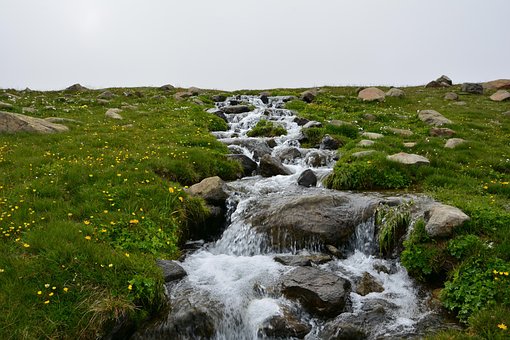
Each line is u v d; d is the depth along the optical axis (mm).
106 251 8102
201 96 38312
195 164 15555
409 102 35500
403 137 21297
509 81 42062
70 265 7461
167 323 7402
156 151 16188
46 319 6484
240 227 11727
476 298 7320
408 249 9414
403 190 13453
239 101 35750
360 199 11984
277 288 8523
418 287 8867
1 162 13617
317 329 7613
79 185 11695
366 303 8211
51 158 14211
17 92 37531
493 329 6469
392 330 7375
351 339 7293
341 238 10992
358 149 17312
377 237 10781
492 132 22969
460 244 8609
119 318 6977
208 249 11391
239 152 19203
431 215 9766
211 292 8336
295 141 21797
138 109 28719
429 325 7438
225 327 7645
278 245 10984
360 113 28141
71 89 42219
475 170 14820
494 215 9406
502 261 7863
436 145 18625
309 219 11242
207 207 12055
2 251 7871
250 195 13578
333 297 7918
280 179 15805
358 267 9930
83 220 9594
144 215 10234
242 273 9266
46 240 8062
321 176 15555
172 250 9852
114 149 16078
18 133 17703
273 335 7414
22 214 9477
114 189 11258
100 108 28953
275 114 29828
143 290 7559
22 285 6918
